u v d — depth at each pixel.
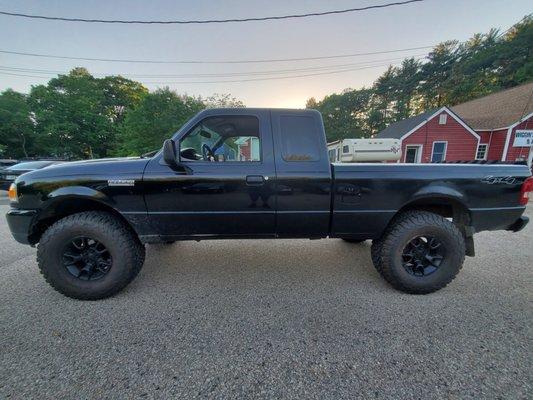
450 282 2.52
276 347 1.73
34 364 1.57
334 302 2.30
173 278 2.77
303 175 2.35
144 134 19.09
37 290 2.50
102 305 2.24
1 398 1.34
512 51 29.84
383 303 2.28
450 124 15.30
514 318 2.05
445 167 2.42
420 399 1.34
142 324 1.98
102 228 2.26
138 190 2.29
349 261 3.24
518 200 2.47
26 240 2.35
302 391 1.39
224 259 3.30
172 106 19.27
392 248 2.42
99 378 1.48
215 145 2.68
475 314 2.11
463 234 2.62
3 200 7.80
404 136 15.33
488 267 3.05
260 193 2.35
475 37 36.06
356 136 37.25
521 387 1.41
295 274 2.87
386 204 2.40
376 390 1.40
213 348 1.72
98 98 32.09
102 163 2.33
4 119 26.20
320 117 2.43
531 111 14.15
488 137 15.89
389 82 40.22
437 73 37.00
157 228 2.38
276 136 2.39
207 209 2.36
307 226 2.46
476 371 1.52
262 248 3.71
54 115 27.03
